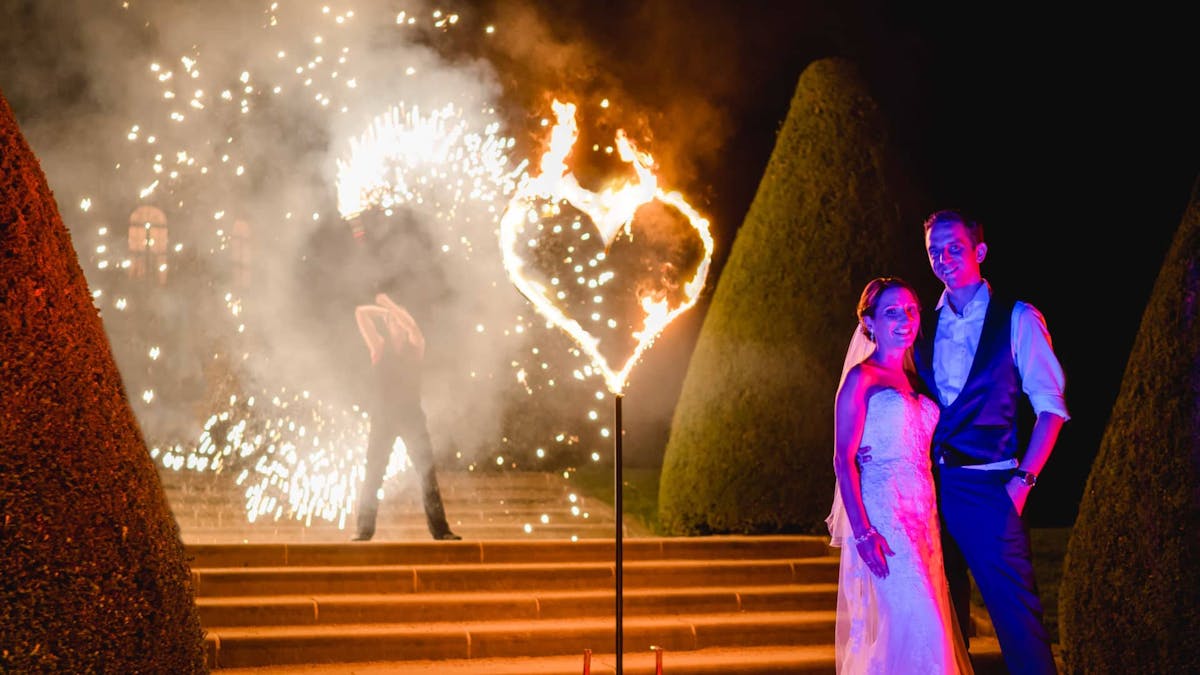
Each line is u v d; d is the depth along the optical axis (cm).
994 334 543
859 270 898
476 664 681
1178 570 593
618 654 504
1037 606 527
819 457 877
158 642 434
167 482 1088
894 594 499
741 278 924
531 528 940
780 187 930
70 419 420
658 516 937
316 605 704
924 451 515
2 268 414
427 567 752
